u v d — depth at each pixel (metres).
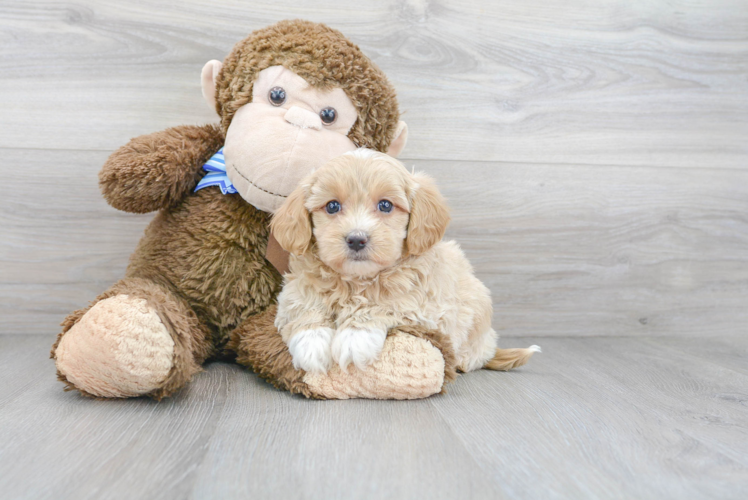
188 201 1.49
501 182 1.95
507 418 1.13
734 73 2.05
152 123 1.79
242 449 0.94
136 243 1.83
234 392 1.25
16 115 1.72
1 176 1.74
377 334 1.19
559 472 0.89
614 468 0.91
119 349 1.10
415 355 1.19
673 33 2.00
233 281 1.43
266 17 1.80
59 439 0.97
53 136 1.75
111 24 1.74
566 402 1.25
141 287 1.29
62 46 1.72
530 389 1.35
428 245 1.22
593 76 1.97
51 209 1.78
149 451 0.92
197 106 1.80
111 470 0.85
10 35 1.70
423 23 1.86
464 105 1.91
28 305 1.80
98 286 1.82
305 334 1.21
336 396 1.21
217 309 1.44
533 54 1.93
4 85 1.71
